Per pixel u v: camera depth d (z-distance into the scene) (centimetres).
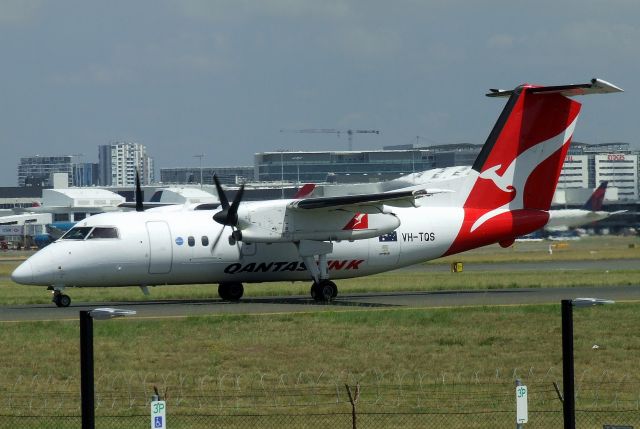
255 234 12700
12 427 6384
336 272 13638
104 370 8244
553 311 11525
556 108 14100
